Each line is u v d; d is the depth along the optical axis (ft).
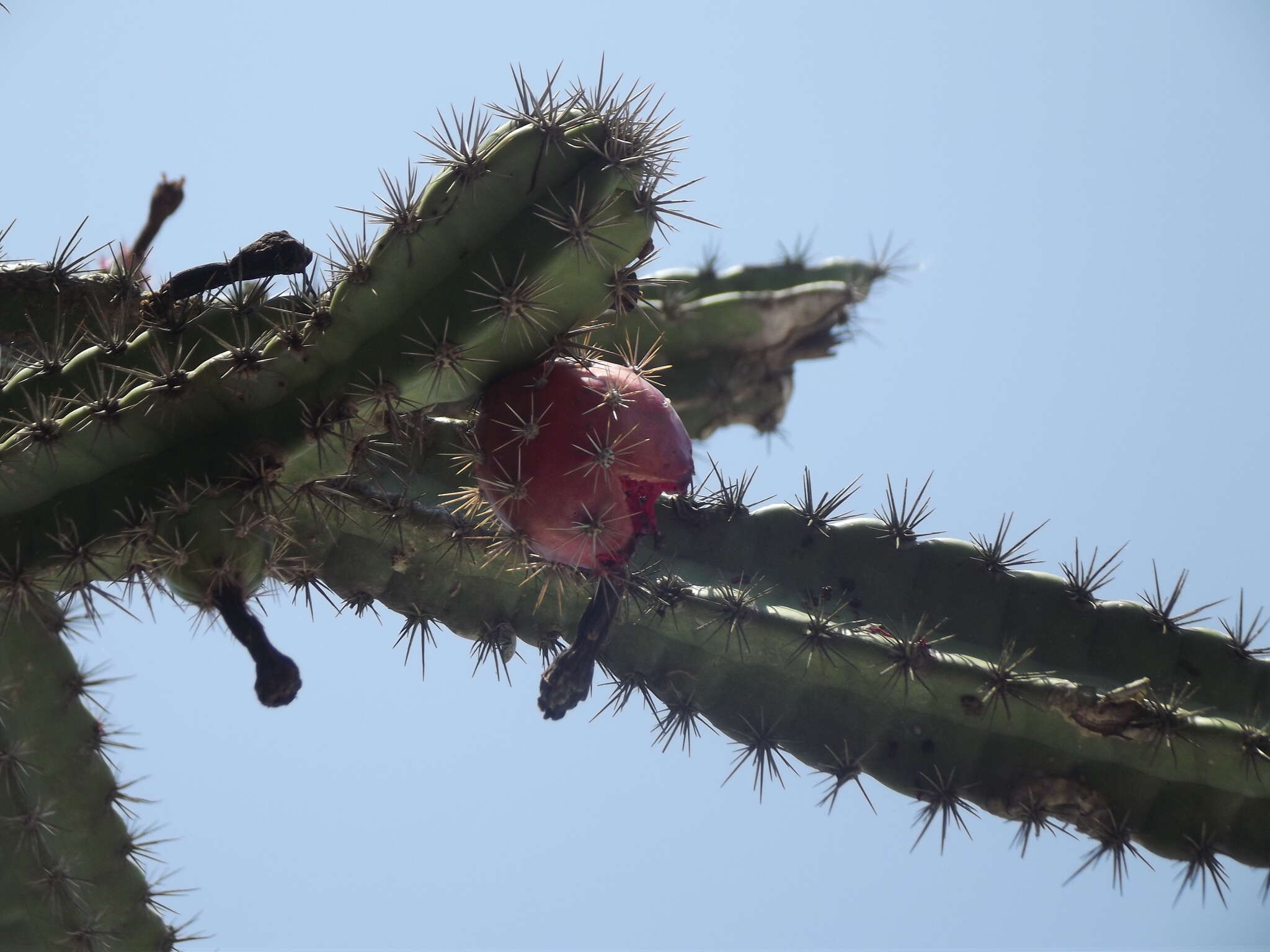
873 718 13.32
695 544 14.11
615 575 10.78
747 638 13.12
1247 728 12.78
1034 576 13.94
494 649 13.39
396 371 10.61
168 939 13.47
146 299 12.76
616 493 10.44
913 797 13.10
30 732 12.59
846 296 24.45
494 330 10.43
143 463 11.07
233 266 12.06
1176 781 12.90
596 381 10.64
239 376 10.88
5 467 10.90
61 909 12.99
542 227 10.43
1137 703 12.56
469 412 11.59
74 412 11.05
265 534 10.86
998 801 13.03
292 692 10.05
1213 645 13.60
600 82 10.74
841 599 13.93
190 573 10.50
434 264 10.62
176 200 16.81
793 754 13.30
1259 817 12.76
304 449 10.92
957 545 14.08
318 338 10.88
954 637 13.76
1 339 13.67
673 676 13.41
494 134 10.90
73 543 10.66
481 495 11.69
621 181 10.39
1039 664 13.62
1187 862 12.82
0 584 10.70
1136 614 13.74
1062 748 13.01
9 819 12.64
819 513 14.20
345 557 13.21
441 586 13.33
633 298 10.81
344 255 10.87
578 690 10.44
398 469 13.08
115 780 13.24
